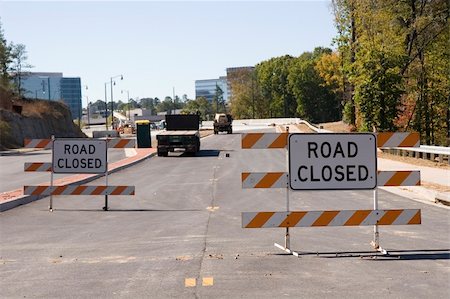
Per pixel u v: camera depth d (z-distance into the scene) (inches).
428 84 2186.3
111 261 337.4
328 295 263.4
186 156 1448.1
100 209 569.3
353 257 342.0
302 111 5826.8
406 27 2092.8
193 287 278.4
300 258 339.9
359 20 2106.3
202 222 480.7
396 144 366.9
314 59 6156.5
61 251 368.5
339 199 620.4
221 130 3036.4
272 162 1214.3
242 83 7204.7
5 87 2979.8
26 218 513.7
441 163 1055.6
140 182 837.2
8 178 946.1
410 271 307.3
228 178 874.8
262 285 281.0
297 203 593.0
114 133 2977.4
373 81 1772.9
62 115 3284.9
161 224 473.7
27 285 287.4
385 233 421.1
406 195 654.5
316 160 362.6
